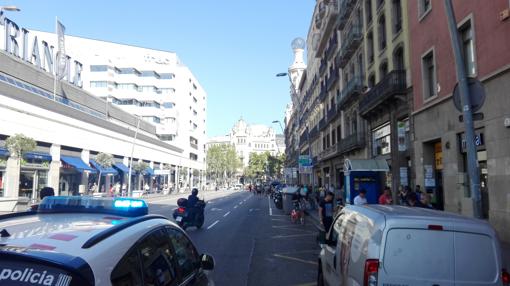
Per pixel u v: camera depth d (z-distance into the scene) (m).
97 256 2.43
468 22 14.81
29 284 2.14
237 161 146.25
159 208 30.73
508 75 12.37
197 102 104.31
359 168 21.45
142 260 2.92
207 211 30.08
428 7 18.47
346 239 5.55
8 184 30.22
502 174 12.60
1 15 34.31
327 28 43.00
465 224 4.40
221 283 8.70
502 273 4.29
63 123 38.44
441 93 16.97
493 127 13.11
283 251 12.83
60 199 3.85
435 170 18.58
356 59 32.94
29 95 33.16
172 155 80.38
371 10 28.55
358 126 31.67
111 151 50.47
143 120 68.50
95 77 78.38
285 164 111.06
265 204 40.06
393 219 4.44
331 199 14.03
